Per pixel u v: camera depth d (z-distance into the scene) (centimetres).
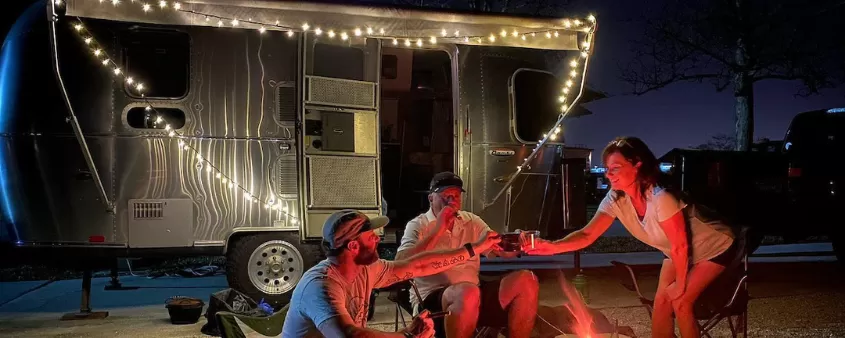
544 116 722
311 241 604
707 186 864
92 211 583
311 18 563
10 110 582
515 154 703
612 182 377
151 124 599
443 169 838
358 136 628
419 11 590
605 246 1162
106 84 586
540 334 453
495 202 693
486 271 877
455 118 683
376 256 305
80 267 599
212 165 605
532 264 953
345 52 630
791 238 939
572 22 625
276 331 350
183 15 527
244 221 612
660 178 376
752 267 919
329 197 612
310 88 607
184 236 598
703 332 400
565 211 727
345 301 290
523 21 614
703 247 368
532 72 717
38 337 535
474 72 689
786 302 664
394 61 780
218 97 607
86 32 580
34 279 845
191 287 774
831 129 944
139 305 668
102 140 584
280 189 621
